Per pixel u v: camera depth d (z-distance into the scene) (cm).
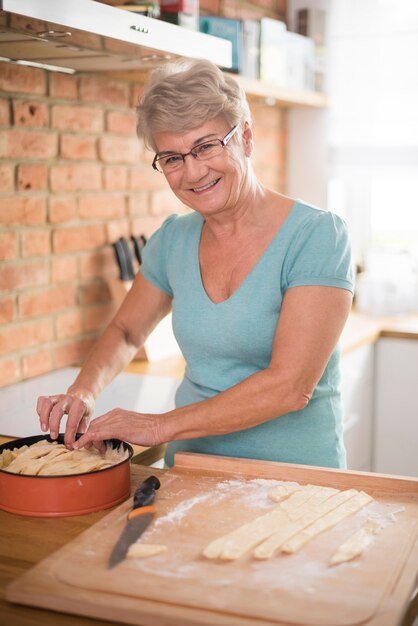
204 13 283
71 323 242
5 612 101
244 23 279
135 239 260
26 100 216
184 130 142
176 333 166
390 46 325
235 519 123
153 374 235
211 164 145
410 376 302
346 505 126
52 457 139
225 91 145
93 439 142
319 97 324
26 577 105
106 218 253
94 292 250
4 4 139
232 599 99
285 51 303
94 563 109
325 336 147
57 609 100
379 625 93
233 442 160
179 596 100
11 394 211
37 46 183
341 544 114
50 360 235
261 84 277
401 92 326
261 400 144
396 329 301
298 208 157
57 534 123
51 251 231
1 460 141
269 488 136
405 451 307
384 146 332
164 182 279
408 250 338
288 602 98
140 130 149
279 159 345
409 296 332
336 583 103
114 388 216
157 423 145
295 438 159
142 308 180
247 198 155
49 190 228
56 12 151
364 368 294
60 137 230
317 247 150
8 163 213
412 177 329
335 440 165
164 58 201
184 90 140
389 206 361
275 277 153
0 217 212
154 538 116
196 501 130
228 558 109
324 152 343
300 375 145
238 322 155
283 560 109
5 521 128
